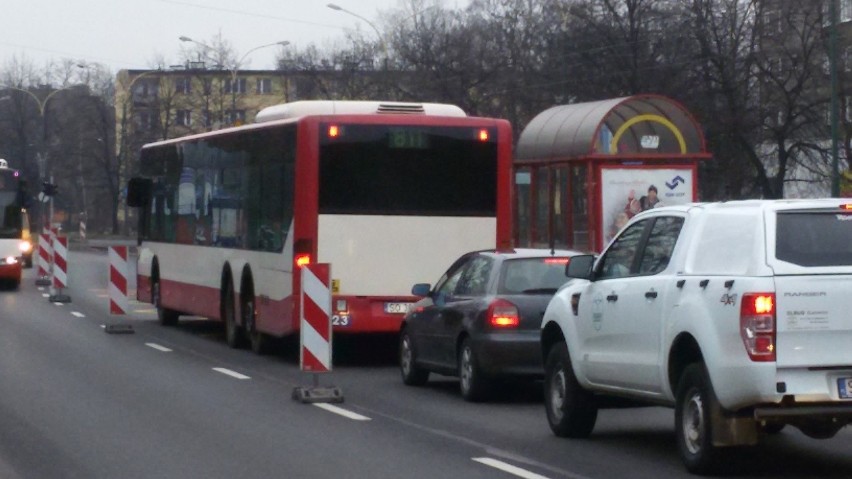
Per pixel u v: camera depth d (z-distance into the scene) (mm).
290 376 17969
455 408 14758
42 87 99875
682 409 10320
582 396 12312
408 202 19156
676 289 10328
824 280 9375
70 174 98812
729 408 9641
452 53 58688
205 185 23703
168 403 15047
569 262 12016
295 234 18734
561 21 54156
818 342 9352
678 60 46750
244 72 108250
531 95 54188
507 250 15703
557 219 33094
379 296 19031
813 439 12492
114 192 94188
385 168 19062
